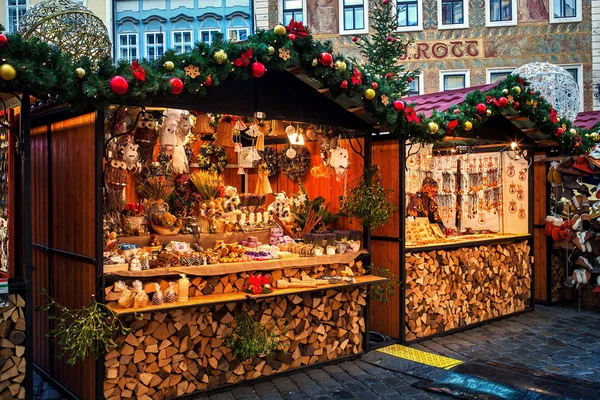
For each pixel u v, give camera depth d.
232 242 5.81
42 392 5.04
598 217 8.09
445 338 6.82
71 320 4.77
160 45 17.44
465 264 7.23
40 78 3.56
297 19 17.05
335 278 5.71
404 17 16.84
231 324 5.12
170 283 4.75
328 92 5.44
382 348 6.28
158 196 5.57
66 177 4.86
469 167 8.69
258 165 7.24
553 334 7.00
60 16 4.55
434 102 7.47
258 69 4.47
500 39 16.64
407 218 7.16
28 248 3.92
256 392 5.04
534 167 8.85
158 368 4.73
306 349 5.62
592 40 16.38
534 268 8.90
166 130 5.08
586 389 4.92
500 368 5.51
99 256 4.37
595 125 9.09
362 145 6.46
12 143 4.09
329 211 6.94
